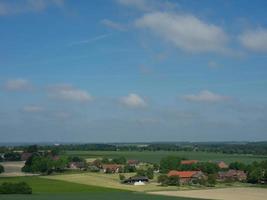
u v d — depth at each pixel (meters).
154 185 171.50
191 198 127.19
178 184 172.12
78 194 134.38
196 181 176.25
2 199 114.94
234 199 128.25
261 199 129.75
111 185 169.75
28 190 135.50
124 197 125.44
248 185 175.88
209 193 144.75
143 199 120.31
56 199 116.94
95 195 131.12
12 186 134.75
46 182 176.75
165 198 124.94
